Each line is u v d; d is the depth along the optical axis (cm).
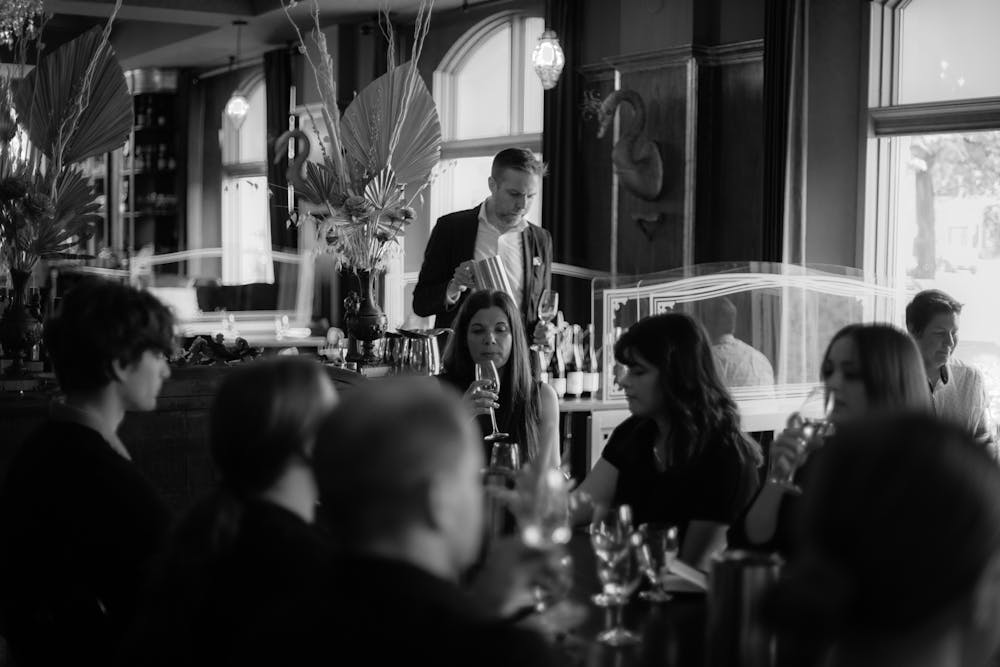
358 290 468
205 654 166
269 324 1073
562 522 190
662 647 204
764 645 184
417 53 479
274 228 1192
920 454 77
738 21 770
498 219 459
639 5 809
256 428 176
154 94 1423
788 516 249
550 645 127
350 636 123
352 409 133
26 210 405
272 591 165
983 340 674
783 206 693
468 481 133
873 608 78
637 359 292
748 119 771
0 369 405
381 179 461
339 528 134
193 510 177
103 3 1068
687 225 780
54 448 220
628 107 818
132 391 229
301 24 1138
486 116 1022
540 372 450
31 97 437
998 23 659
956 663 81
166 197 1427
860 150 716
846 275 582
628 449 306
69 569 214
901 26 705
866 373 251
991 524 76
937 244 694
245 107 1188
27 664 223
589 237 859
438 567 133
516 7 973
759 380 554
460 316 372
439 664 121
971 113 665
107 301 226
